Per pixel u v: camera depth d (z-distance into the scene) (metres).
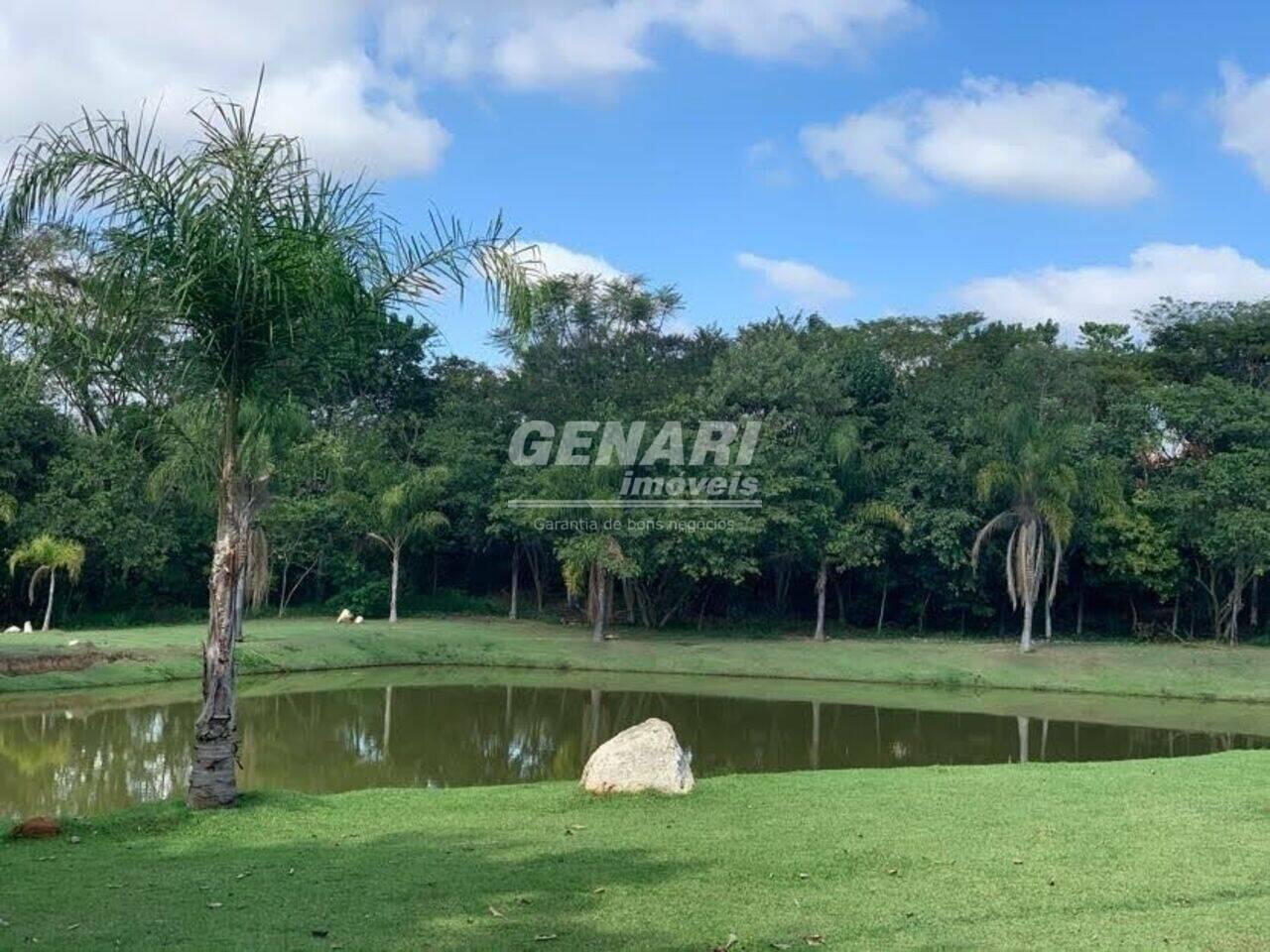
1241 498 36.62
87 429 36.72
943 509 38.34
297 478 40.69
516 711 24.98
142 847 9.32
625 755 11.44
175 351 10.69
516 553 43.44
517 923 6.85
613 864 8.36
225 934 6.65
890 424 41.16
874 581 41.50
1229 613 39.97
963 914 7.04
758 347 39.69
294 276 10.47
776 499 36.53
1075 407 41.81
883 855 8.60
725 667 33.03
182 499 36.97
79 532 34.75
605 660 33.44
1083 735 23.11
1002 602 42.94
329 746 20.34
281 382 11.27
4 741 19.45
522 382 43.34
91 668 26.17
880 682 31.88
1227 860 8.40
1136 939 6.51
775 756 20.31
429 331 21.42
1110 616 43.84
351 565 41.44
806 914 7.03
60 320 10.31
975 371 43.31
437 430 43.84
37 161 9.91
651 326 44.66
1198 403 39.28
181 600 41.22
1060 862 8.35
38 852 9.15
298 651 31.45
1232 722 25.34
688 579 40.34
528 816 10.34
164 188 10.09
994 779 12.34
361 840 9.46
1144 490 39.59
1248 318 43.66
